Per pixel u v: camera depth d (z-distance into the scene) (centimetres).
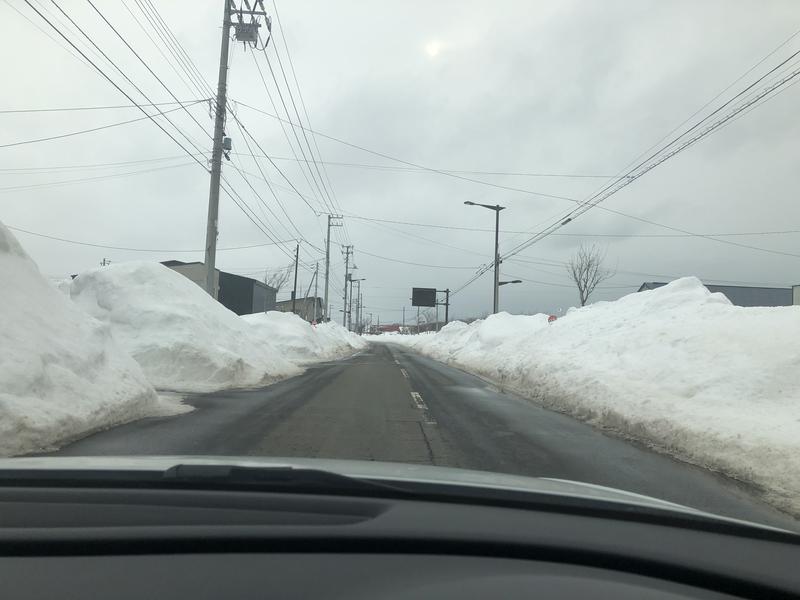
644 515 280
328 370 2292
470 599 192
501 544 231
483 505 283
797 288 3438
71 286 1722
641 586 215
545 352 1736
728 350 1095
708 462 719
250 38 2095
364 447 762
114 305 1611
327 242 6131
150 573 198
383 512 263
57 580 194
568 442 842
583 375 1286
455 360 3275
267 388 1496
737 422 777
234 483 291
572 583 209
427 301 7469
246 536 223
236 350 1747
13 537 217
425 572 208
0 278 871
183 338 1541
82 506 261
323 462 379
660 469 684
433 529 241
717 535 269
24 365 731
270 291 7100
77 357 876
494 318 3338
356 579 200
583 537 247
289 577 198
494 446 795
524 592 200
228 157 2106
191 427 867
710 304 1480
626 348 1368
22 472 299
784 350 994
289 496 281
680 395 989
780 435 705
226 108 2069
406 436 850
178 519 245
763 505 542
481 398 1406
